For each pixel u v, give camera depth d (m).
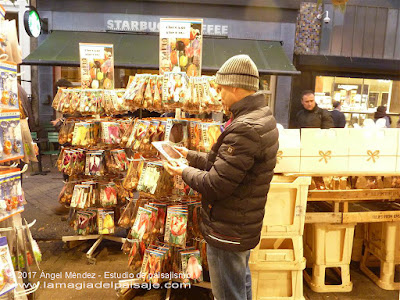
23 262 2.36
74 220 3.79
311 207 3.22
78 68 8.55
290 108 8.21
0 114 2.06
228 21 8.07
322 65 8.02
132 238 2.82
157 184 2.43
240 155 1.62
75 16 7.95
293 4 7.95
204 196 1.75
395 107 8.42
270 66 7.20
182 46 2.69
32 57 6.88
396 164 2.79
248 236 1.76
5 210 2.11
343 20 8.11
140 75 2.67
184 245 2.47
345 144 2.76
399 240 2.95
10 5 8.59
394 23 8.20
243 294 1.87
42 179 6.71
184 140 2.60
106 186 3.60
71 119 3.73
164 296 2.83
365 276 3.22
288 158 2.74
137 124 2.69
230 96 1.79
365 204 3.19
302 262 2.65
